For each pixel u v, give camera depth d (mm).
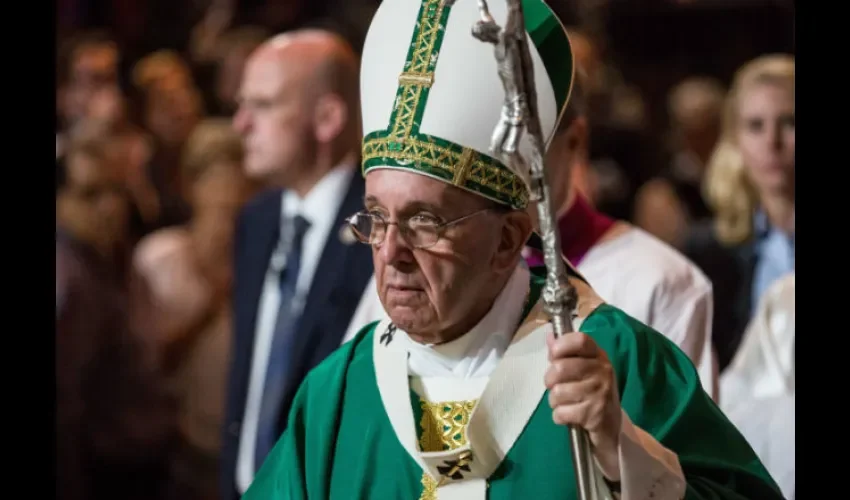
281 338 9312
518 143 4031
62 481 12734
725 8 16609
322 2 16375
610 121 15484
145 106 14977
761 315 8672
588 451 4207
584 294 5043
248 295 9695
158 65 15188
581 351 4156
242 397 9602
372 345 5152
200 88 15312
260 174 9734
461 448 4719
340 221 9430
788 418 8297
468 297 4664
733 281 10844
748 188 10836
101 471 12883
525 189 4707
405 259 4605
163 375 13172
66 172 13695
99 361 12898
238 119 9891
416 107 4664
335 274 9250
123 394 12977
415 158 4586
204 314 13305
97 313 12945
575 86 6406
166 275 13273
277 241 9703
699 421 4688
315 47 9773
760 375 8562
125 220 13758
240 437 9555
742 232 10891
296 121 9633
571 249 7422
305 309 9234
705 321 7305
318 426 5074
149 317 13219
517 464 4730
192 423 13109
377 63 4855
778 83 10008
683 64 16641
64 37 15641
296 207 9609
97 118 14562
